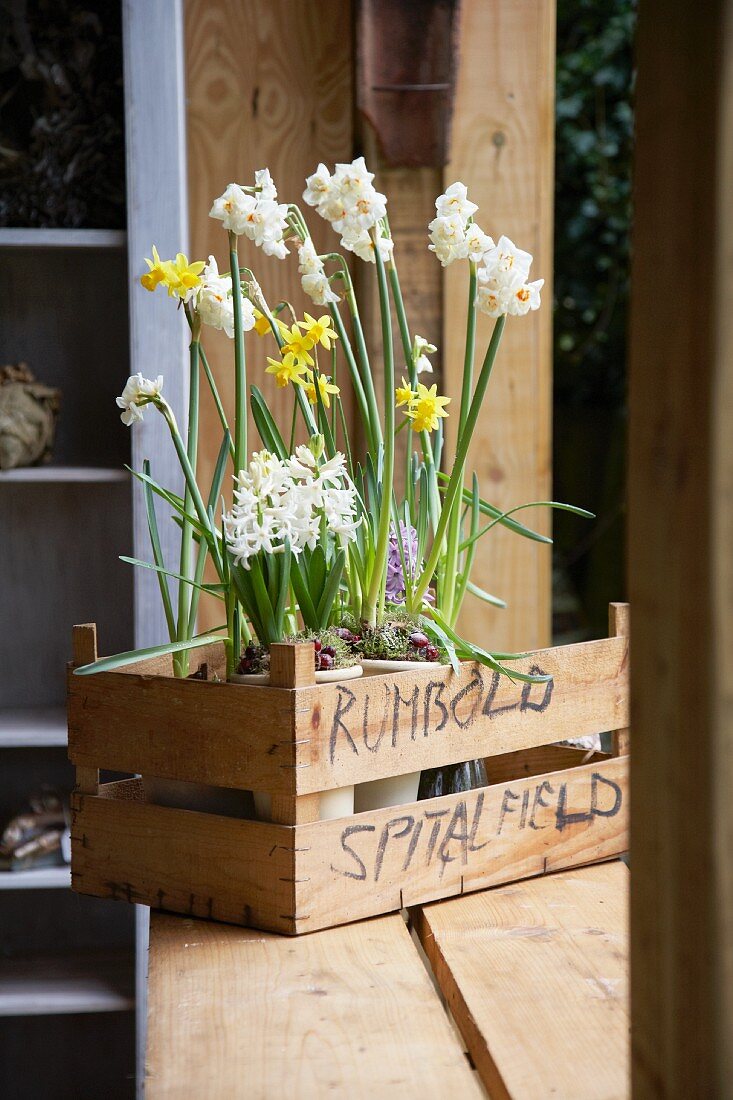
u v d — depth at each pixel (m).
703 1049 0.50
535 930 0.96
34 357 2.15
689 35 0.47
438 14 2.01
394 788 1.05
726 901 0.49
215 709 0.96
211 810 1.02
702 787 0.49
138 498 1.88
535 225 2.11
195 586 1.10
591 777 1.14
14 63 1.92
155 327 1.85
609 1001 0.81
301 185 2.14
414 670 1.04
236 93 2.12
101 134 1.93
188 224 2.12
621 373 4.43
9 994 1.95
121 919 2.22
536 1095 0.68
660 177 0.49
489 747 1.07
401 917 1.00
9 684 2.19
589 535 4.40
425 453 1.22
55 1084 2.20
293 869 0.92
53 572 2.19
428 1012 0.80
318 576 1.06
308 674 0.93
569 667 1.13
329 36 2.12
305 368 1.14
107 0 1.96
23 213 1.93
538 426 2.14
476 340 2.12
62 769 2.19
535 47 2.09
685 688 0.49
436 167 2.08
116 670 1.09
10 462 1.91
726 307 0.47
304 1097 0.69
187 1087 0.70
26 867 1.92
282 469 1.01
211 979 0.86
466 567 1.21
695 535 0.48
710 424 0.47
